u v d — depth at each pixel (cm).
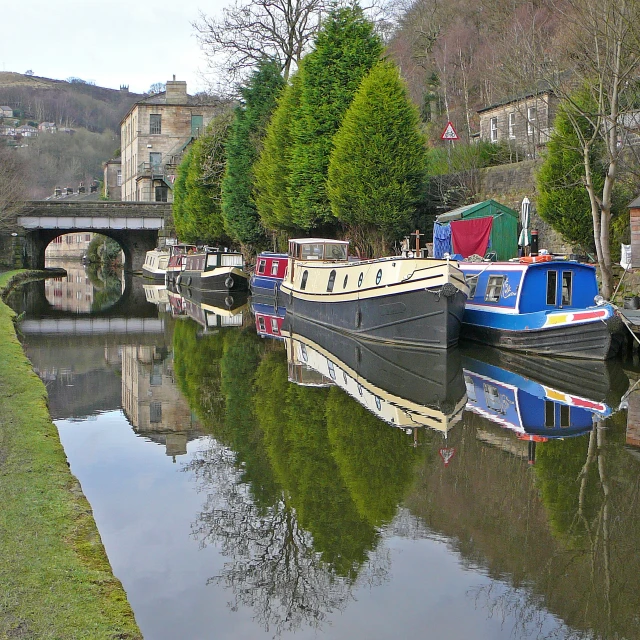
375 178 3141
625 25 2022
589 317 1923
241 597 751
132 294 4834
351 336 2442
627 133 2366
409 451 1202
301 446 1238
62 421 1409
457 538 882
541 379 1758
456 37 5031
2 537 709
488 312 2181
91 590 614
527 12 3491
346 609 731
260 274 3956
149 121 8394
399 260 2192
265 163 4144
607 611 721
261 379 1803
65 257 12331
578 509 960
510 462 1148
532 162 2964
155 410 1493
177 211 6297
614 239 2395
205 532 897
